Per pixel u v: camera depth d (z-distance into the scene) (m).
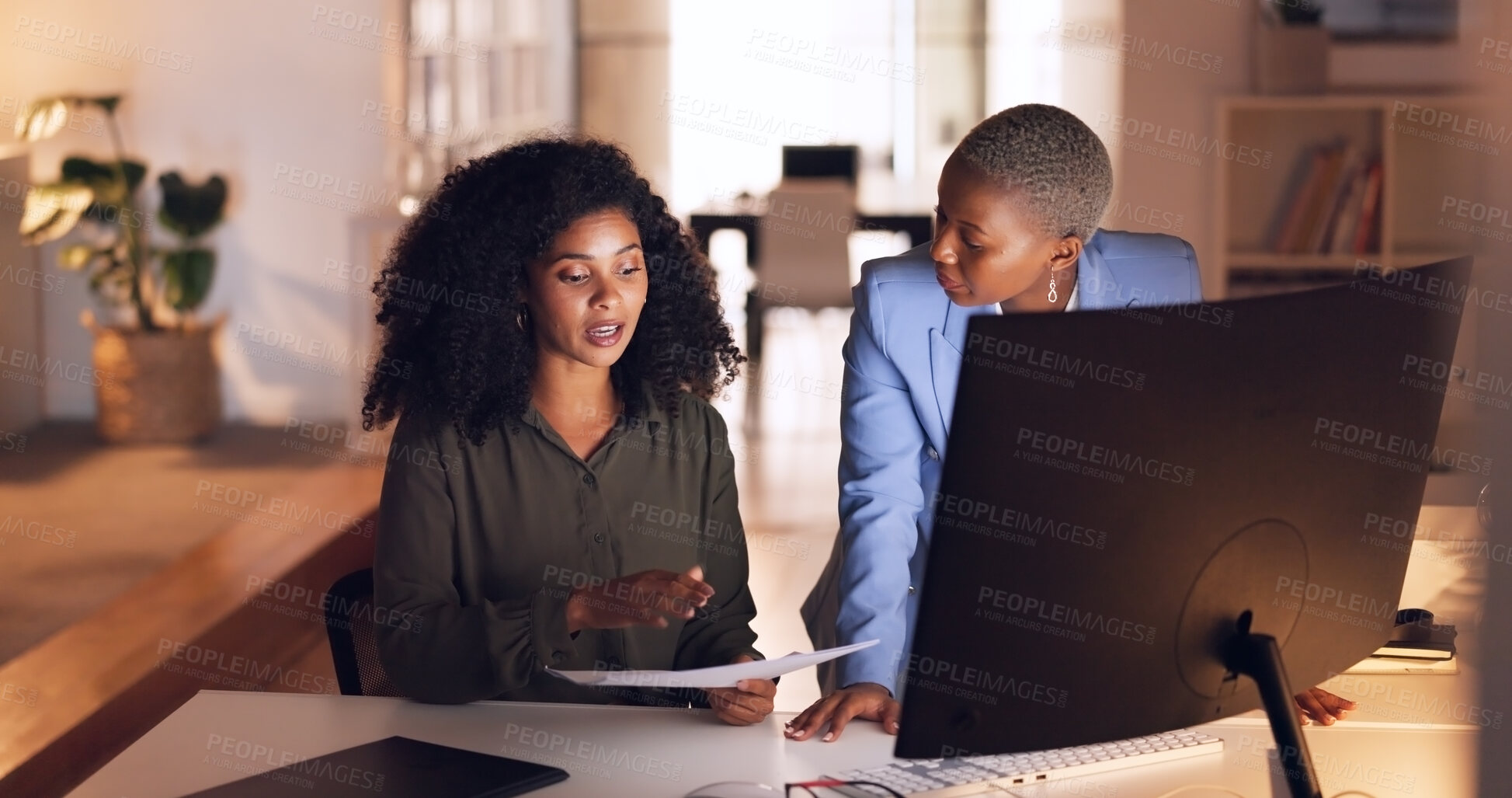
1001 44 9.08
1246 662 1.05
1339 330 1.01
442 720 1.45
